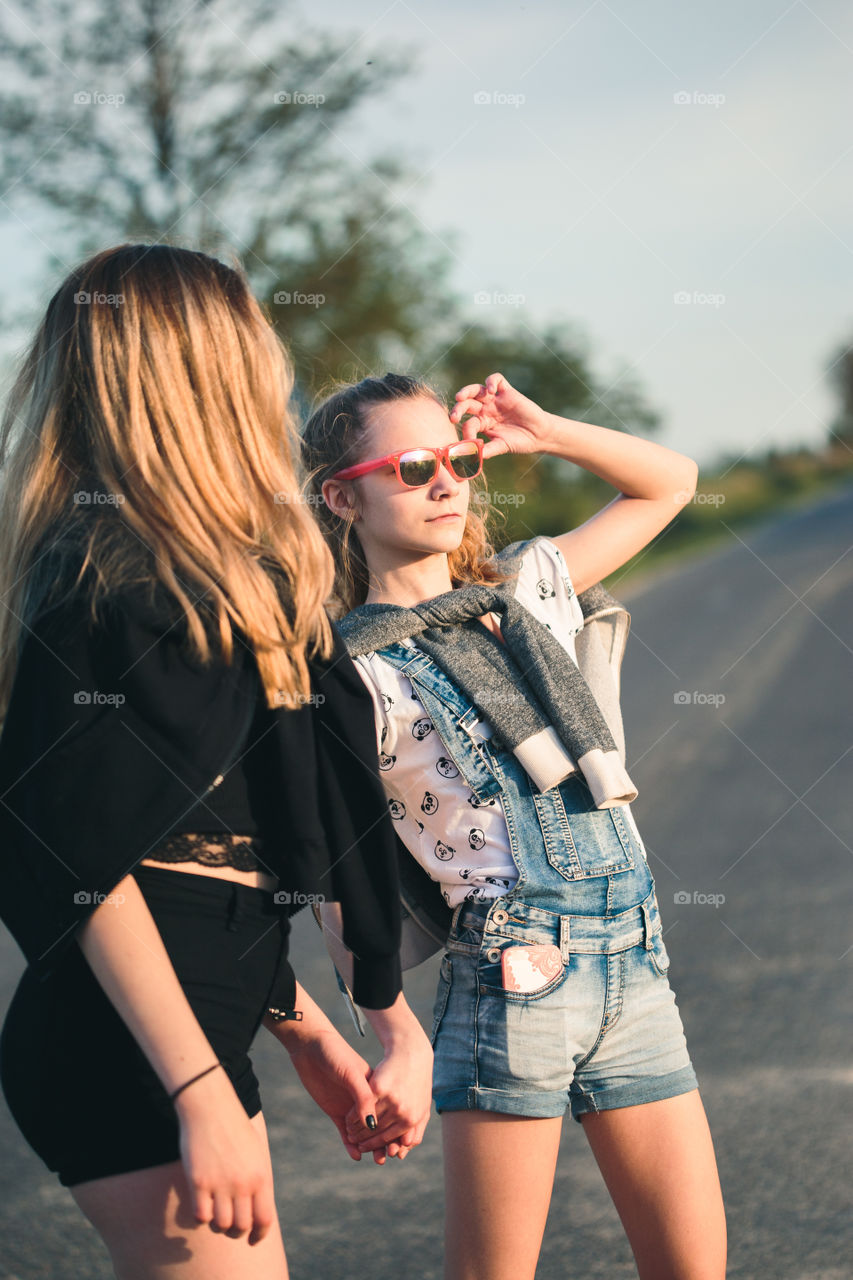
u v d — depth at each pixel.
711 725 11.14
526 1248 2.33
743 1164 3.68
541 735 2.47
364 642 2.56
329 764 2.01
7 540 1.94
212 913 1.81
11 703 1.78
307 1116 4.27
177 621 1.77
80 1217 3.63
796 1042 4.50
